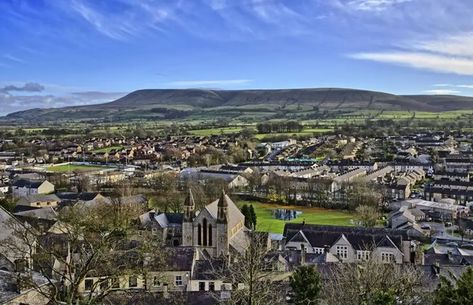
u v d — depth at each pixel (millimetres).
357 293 64188
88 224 65188
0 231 76000
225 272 99375
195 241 134250
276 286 84000
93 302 60062
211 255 131625
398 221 182625
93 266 60562
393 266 87375
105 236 65375
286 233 155750
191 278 100938
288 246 149750
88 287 75062
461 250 140500
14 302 68875
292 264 117062
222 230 131750
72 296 57500
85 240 62125
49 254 66562
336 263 106125
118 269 68438
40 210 172125
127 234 68688
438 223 198750
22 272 70438
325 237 148875
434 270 100812
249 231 147125
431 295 71750
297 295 76562
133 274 69250
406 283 71312
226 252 122500
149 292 78438
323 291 80000
